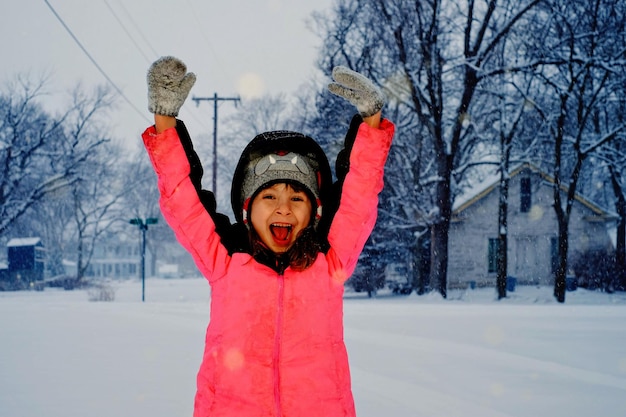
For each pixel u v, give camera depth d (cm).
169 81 183
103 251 7756
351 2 2600
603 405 412
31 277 4419
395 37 2506
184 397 428
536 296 2495
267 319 187
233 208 214
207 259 195
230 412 181
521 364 574
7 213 3909
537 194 3128
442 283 2445
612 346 699
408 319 1043
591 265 2823
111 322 1014
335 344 192
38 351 660
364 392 448
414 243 2669
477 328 897
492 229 3077
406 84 2534
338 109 2697
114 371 532
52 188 3950
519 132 2778
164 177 190
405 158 2733
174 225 196
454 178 2702
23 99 3866
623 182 3066
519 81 2506
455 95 2670
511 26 2411
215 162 2848
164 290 3438
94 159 4481
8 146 3784
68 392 445
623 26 2320
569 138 2653
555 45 2348
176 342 738
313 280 192
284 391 183
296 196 196
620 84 2381
